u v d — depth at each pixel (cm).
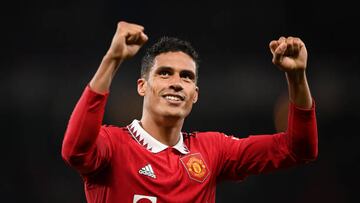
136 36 1308
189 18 4603
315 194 4316
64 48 4528
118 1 4553
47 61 4509
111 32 4550
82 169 1359
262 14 4603
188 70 1497
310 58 4581
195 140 1564
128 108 4250
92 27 4547
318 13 4581
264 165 1548
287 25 4606
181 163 1485
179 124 1512
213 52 4588
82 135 1301
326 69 4556
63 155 1331
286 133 1524
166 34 4581
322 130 4472
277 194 4272
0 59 4484
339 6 4562
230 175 1584
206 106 4509
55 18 4541
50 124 4434
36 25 4525
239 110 4497
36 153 4394
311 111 1478
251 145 1559
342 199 4325
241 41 4594
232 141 1590
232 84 4534
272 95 4500
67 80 4488
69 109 4456
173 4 4588
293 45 1412
